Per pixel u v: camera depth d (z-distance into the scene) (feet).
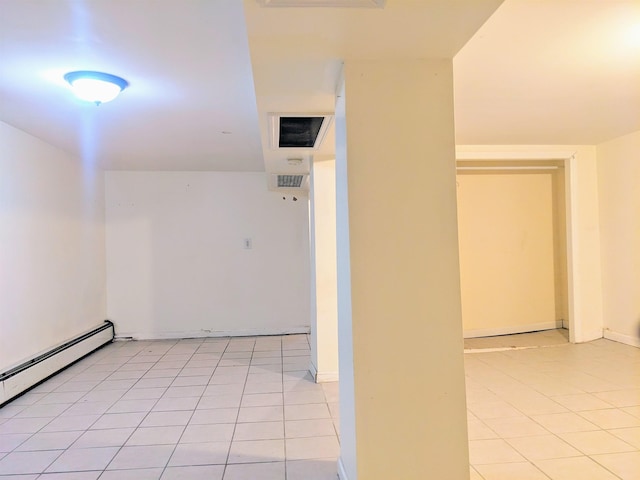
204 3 5.24
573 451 7.09
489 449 7.19
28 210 11.19
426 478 5.24
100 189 16.02
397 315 5.26
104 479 6.54
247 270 17.04
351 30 4.58
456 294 5.33
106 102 8.65
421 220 5.32
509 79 7.88
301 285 17.24
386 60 5.32
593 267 14.06
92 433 8.14
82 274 14.35
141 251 16.58
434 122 5.36
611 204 13.55
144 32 5.97
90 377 11.73
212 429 8.26
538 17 5.65
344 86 5.33
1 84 7.82
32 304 11.29
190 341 16.14
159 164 15.42
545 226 17.11
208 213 16.90
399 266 5.28
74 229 13.83
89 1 5.19
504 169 16.49
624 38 6.27
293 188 15.49
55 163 12.68
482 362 12.28
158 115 9.68
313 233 11.13
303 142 9.27
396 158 5.31
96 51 6.54
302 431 8.11
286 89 6.20
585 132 12.21
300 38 4.73
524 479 6.30
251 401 9.72
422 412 5.26
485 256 16.51
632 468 6.56
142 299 16.56
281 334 17.10
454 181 5.36
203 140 11.98
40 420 8.80
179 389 10.64
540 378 10.72
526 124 11.12
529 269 16.93
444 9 4.20
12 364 10.35
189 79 7.61
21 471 6.79
